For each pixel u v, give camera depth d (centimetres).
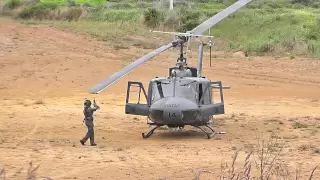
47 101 6031
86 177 2714
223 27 12106
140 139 3934
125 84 7250
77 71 7988
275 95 6538
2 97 6269
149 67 8525
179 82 3888
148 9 13788
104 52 9856
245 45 10694
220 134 4094
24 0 18188
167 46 3797
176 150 3441
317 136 4009
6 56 8969
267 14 12962
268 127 4456
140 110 3859
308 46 10225
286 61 9269
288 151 3359
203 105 3809
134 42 11125
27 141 3791
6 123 4634
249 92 6750
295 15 11881
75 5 17625
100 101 6078
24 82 7219
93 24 13725
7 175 2712
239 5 3816
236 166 2883
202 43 4388
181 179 2656
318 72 8319
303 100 6200
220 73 8144
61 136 4025
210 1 18262
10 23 12825
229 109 5600
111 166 2975
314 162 3030
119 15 14650
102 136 4053
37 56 9081
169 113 3688
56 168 2916
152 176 2730
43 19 15562
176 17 13200
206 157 3200
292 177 2559
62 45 10369
